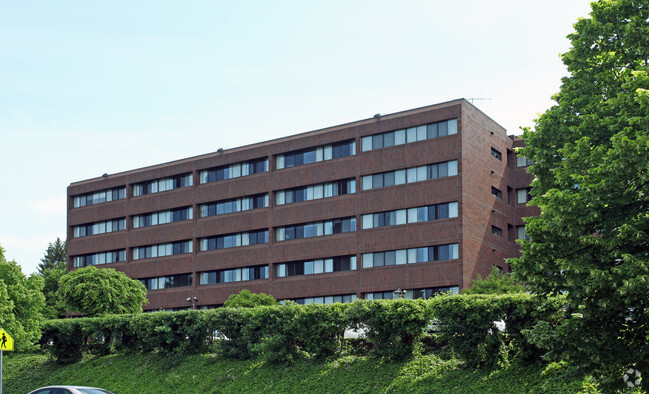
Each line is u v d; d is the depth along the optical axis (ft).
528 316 79.97
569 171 66.49
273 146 230.89
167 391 105.60
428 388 82.99
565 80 89.45
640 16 80.23
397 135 205.87
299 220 222.48
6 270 129.39
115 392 110.52
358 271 207.72
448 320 85.61
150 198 264.11
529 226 63.16
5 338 75.00
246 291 192.44
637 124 57.57
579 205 58.08
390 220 204.03
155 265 260.21
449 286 190.70
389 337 92.99
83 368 125.29
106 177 279.69
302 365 100.48
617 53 81.87
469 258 192.65
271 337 102.42
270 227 229.25
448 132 197.06
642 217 57.41
